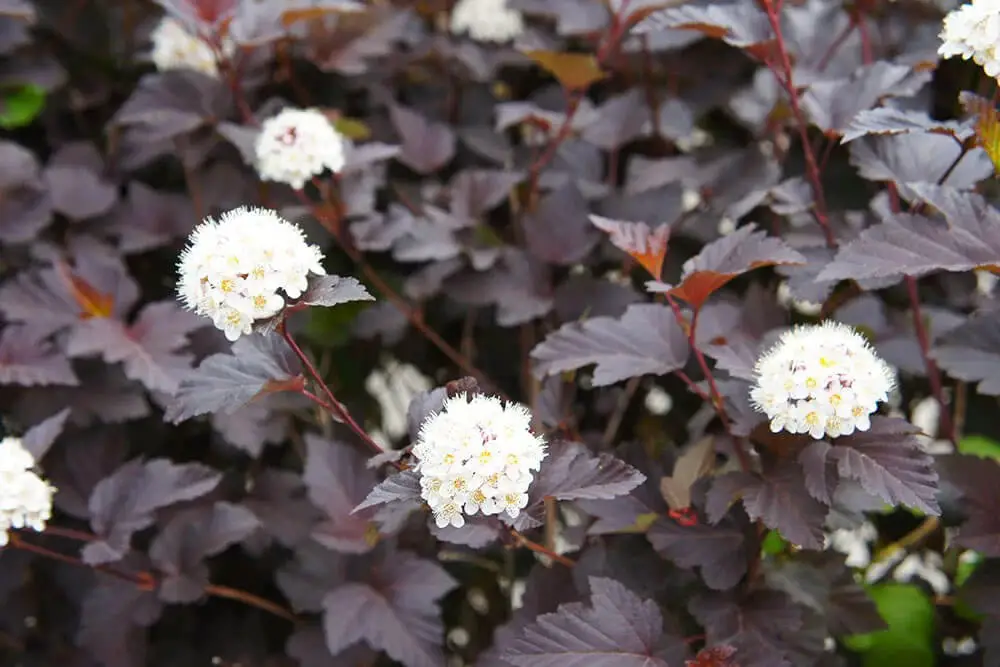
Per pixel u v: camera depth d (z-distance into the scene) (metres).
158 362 0.89
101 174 1.02
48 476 0.93
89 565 0.88
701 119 1.03
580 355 0.84
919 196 0.81
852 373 0.77
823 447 0.79
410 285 0.95
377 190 1.02
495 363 1.01
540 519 0.77
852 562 0.95
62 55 1.05
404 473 0.77
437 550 0.91
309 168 0.90
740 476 0.80
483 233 0.96
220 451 0.97
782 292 0.97
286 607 0.96
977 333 0.86
